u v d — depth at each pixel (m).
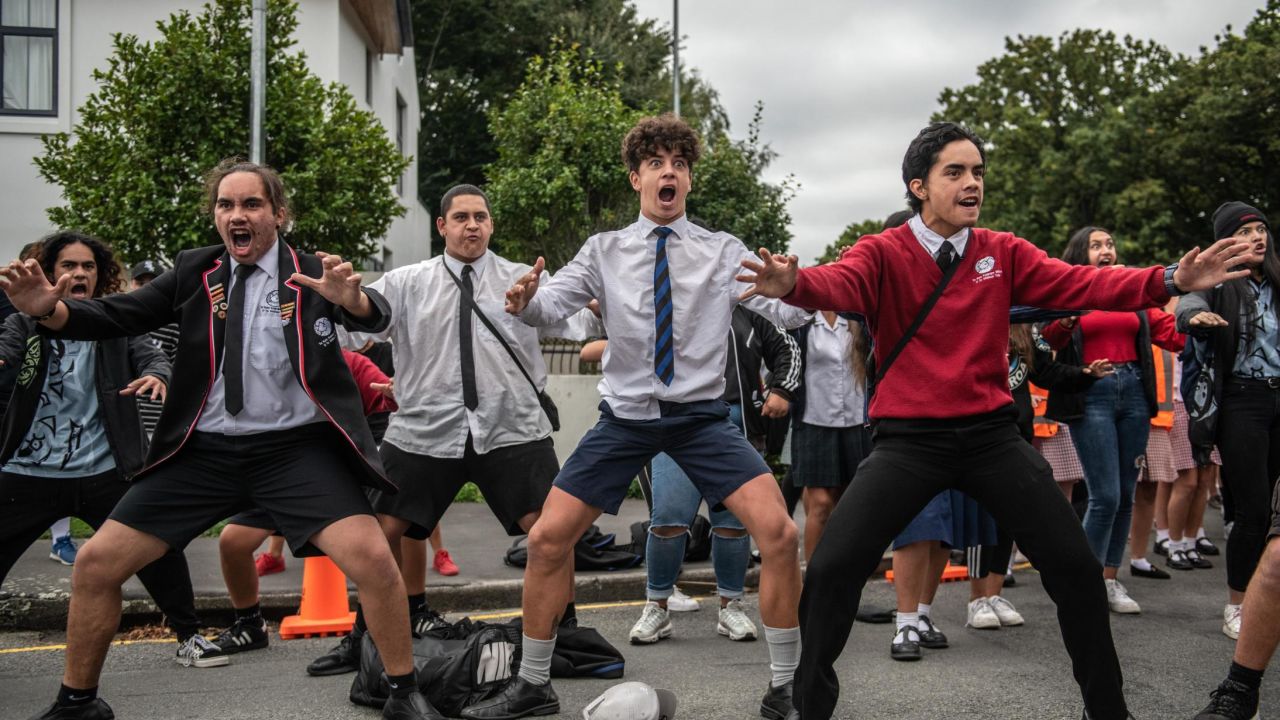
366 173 11.76
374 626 3.80
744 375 5.96
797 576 3.97
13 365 4.60
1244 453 5.32
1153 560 8.17
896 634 5.20
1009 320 3.48
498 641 4.27
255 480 3.84
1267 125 31.27
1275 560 3.62
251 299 3.90
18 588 6.04
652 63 32.12
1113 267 3.37
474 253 5.03
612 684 4.58
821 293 3.31
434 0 31.00
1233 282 5.38
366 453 3.83
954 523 5.62
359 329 3.83
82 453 4.68
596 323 4.80
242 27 11.54
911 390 3.42
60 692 3.77
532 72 16.77
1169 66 36.19
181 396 3.83
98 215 10.73
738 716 4.13
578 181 15.46
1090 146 36.41
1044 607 6.43
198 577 6.42
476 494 10.41
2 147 14.70
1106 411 6.04
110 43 14.88
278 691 4.50
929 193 3.49
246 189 3.85
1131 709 4.27
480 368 4.87
